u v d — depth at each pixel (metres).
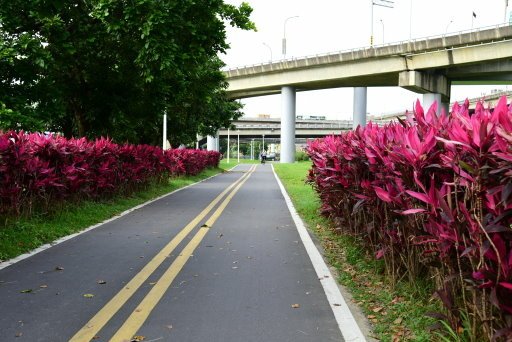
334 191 8.55
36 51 13.14
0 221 8.57
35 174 9.38
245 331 4.41
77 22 14.66
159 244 8.42
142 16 13.63
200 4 15.05
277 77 61.12
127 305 5.09
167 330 4.40
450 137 3.71
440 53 44.75
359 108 61.19
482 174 3.29
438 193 3.65
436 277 4.58
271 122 114.44
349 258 7.19
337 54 52.72
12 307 4.97
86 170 11.66
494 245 3.18
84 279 6.07
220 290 5.70
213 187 23.47
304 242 8.77
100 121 17.05
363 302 5.32
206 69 22.14
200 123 33.69
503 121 3.08
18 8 13.74
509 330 3.17
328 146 9.20
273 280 6.16
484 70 47.44
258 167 58.88
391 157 4.92
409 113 5.30
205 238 9.09
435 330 4.20
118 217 11.84
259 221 11.51
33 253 7.53
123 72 16.09
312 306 5.14
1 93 14.01
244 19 17.59
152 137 27.95
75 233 9.42
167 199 16.77
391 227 5.64
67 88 15.63
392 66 48.59
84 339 4.16
